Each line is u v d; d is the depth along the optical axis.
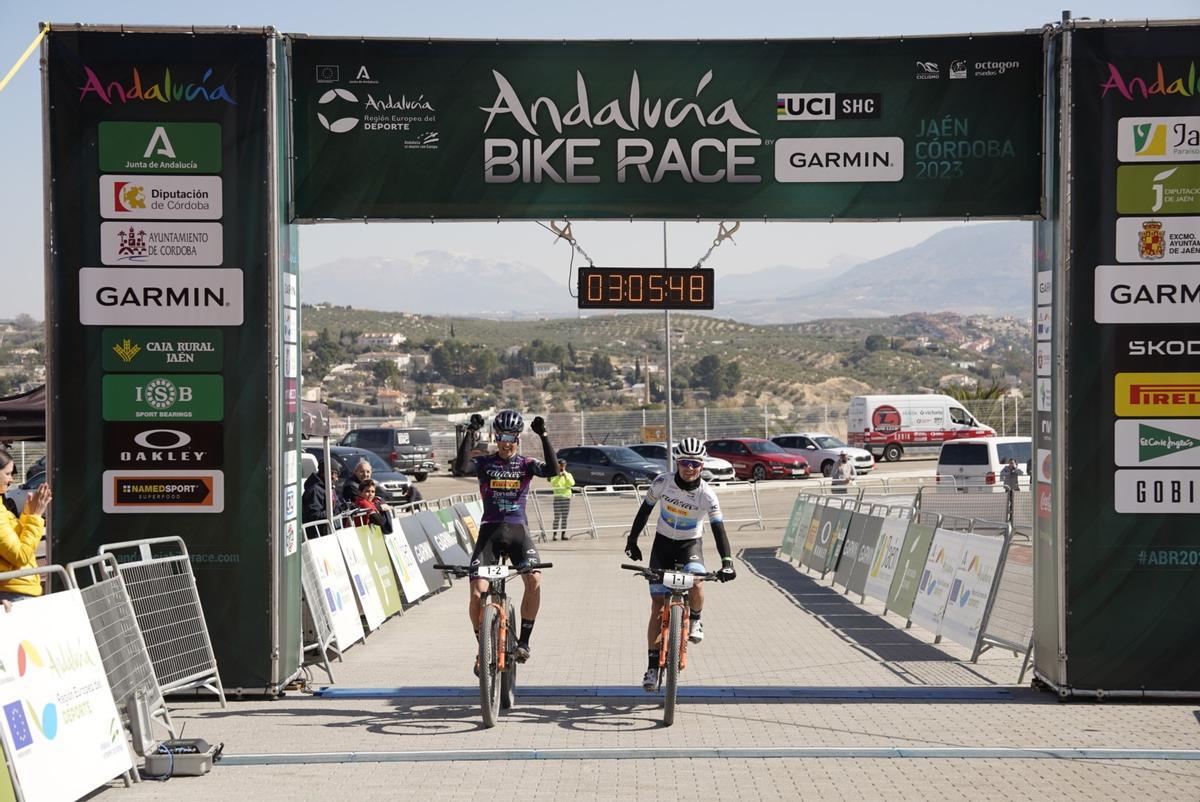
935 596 11.73
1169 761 6.66
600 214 9.02
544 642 11.56
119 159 8.53
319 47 8.92
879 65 8.95
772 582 17.61
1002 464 31.69
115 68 8.53
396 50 8.96
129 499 8.56
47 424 8.52
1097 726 7.61
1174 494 8.38
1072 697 8.40
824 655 10.71
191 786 6.25
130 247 8.55
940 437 51.34
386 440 44.88
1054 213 8.67
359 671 10.02
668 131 9.01
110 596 6.80
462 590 17.08
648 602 15.22
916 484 37.19
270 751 6.96
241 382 8.57
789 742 7.12
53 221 8.52
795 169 9.00
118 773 6.15
